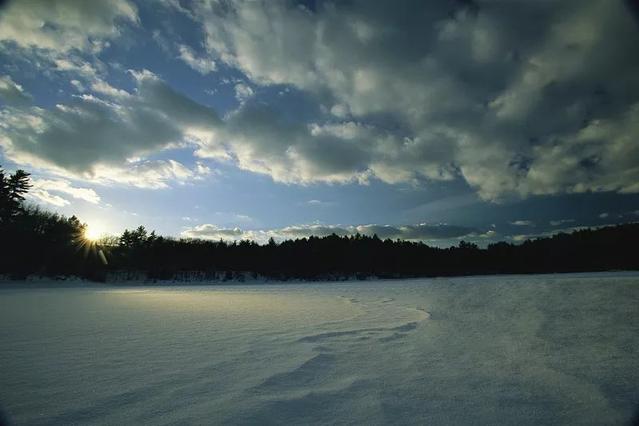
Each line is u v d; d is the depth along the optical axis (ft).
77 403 10.75
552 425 9.41
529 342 18.90
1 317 32.24
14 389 11.97
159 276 217.15
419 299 45.52
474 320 26.61
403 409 10.44
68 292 87.04
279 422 9.57
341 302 50.37
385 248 278.46
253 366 14.89
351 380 13.07
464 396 11.45
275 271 251.39
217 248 249.34
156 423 9.41
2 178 144.46
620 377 13.03
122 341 20.39
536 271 214.48
